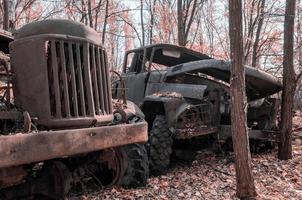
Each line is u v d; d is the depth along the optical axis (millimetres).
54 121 4055
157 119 6973
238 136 5445
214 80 7926
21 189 4246
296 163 7559
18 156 3467
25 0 14906
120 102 5859
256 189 5750
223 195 5562
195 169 7020
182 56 8875
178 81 8133
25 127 3742
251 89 8531
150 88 8234
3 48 5441
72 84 4168
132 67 8945
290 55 7922
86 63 4277
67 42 4176
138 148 5582
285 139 7816
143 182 5602
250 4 15281
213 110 7633
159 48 8508
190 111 7262
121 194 5199
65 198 4648
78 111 4227
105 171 5473
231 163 7406
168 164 6801
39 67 4129
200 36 21906
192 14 17422
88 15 15688
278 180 6430
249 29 15305
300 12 15508
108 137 4332
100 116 4406
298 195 5707
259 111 8797
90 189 5344
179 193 5531
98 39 4535
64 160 4812
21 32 4336
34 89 4152
